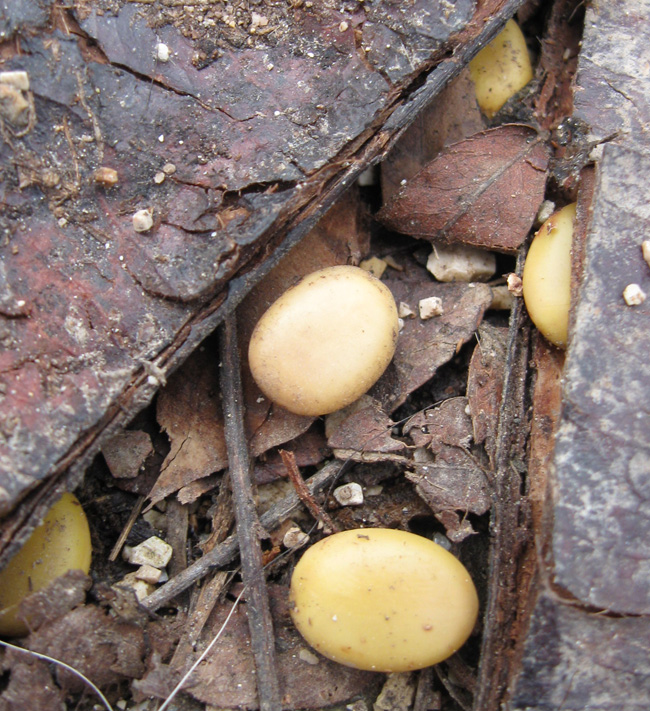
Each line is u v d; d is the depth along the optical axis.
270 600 0.08
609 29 0.09
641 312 0.07
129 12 0.08
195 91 0.08
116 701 0.07
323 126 0.08
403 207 0.09
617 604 0.06
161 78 0.08
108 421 0.07
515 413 0.08
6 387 0.07
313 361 0.07
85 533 0.08
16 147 0.07
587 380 0.07
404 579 0.07
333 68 0.08
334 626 0.07
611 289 0.07
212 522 0.08
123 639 0.07
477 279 0.09
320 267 0.09
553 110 0.09
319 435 0.08
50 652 0.07
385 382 0.08
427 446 0.08
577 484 0.07
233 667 0.07
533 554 0.07
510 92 0.09
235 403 0.08
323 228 0.09
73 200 0.07
